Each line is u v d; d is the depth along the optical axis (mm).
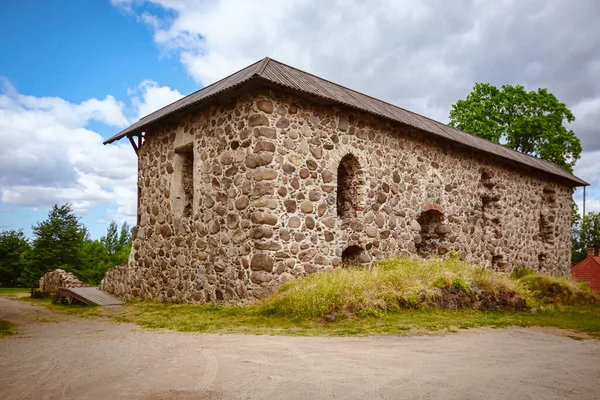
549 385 3867
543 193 17031
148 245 11297
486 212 14156
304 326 6531
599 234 36281
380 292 7613
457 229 12570
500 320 7598
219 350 4984
